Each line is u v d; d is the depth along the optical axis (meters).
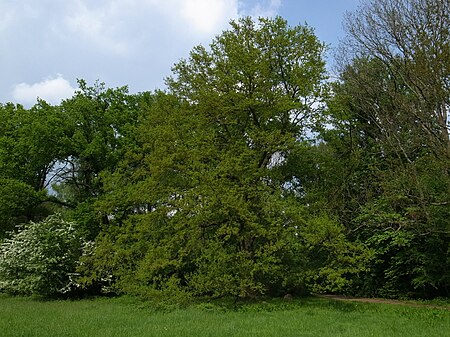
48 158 26.67
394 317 14.92
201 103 18.86
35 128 25.81
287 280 18.44
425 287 23.11
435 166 18.50
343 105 25.09
